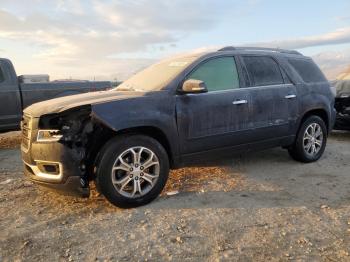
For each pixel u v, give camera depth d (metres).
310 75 6.34
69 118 4.15
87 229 3.74
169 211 4.16
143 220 3.92
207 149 4.91
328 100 6.47
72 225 3.84
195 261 3.10
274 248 3.29
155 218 3.97
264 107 5.44
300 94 5.95
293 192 4.76
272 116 5.56
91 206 4.35
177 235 3.56
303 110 5.98
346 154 6.91
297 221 3.84
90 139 4.15
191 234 3.58
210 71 5.05
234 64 5.32
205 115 4.81
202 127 4.80
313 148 6.24
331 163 6.21
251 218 3.93
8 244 3.46
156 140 4.43
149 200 4.36
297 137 6.04
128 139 4.17
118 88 5.32
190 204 4.36
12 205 4.46
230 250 3.27
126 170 4.18
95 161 4.11
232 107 5.07
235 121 5.12
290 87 5.85
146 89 4.74
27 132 4.34
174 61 5.28
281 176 5.47
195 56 5.11
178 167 4.73
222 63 5.20
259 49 5.86
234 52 5.40
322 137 6.37
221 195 4.66
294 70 6.06
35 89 8.67
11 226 3.85
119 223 3.86
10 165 6.56
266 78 5.63
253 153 6.92
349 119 8.23
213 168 5.91
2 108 8.23
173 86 4.64
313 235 3.52
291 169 5.85
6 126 8.33
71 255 3.24
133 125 4.16
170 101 4.54
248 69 5.45
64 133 4.04
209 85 4.98
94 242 3.46
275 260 3.09
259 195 4.65
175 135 4.57
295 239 3.45
